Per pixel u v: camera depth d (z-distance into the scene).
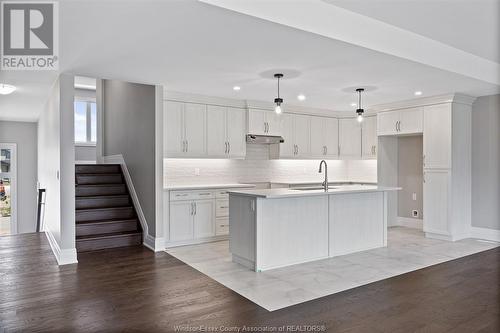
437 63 3.99
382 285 3.57
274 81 4.71
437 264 4.32
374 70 4.13
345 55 3.55
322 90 5.29
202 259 4.59
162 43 3.23
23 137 8.44
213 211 5.65
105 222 5.46
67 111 4.36
